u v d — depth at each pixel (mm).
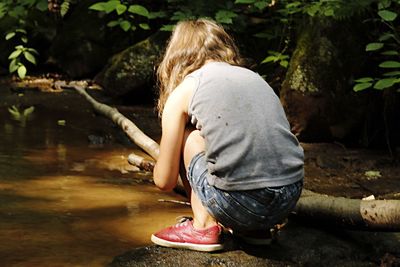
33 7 7508
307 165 4398
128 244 2863
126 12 7090
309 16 5395
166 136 2635
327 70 4906
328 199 2949
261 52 6195
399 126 4875
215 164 2504
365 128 4918
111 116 5203
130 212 3318
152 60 6281
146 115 5922
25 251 2725
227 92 2541
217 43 2748
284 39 6004
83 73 7238
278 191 2479
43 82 7152
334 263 2725
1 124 5316
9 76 7395
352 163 4465
